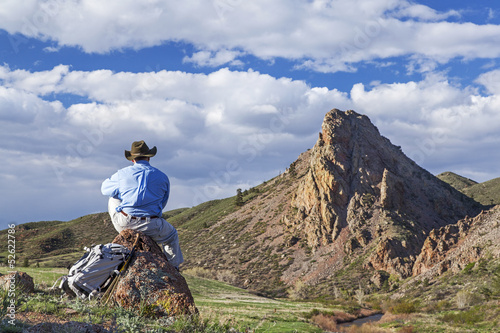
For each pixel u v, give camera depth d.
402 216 111.94
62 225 197.38
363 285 87.19
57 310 5.52
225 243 132.38
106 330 4.66
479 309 52.25
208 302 48.41
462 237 87.94
